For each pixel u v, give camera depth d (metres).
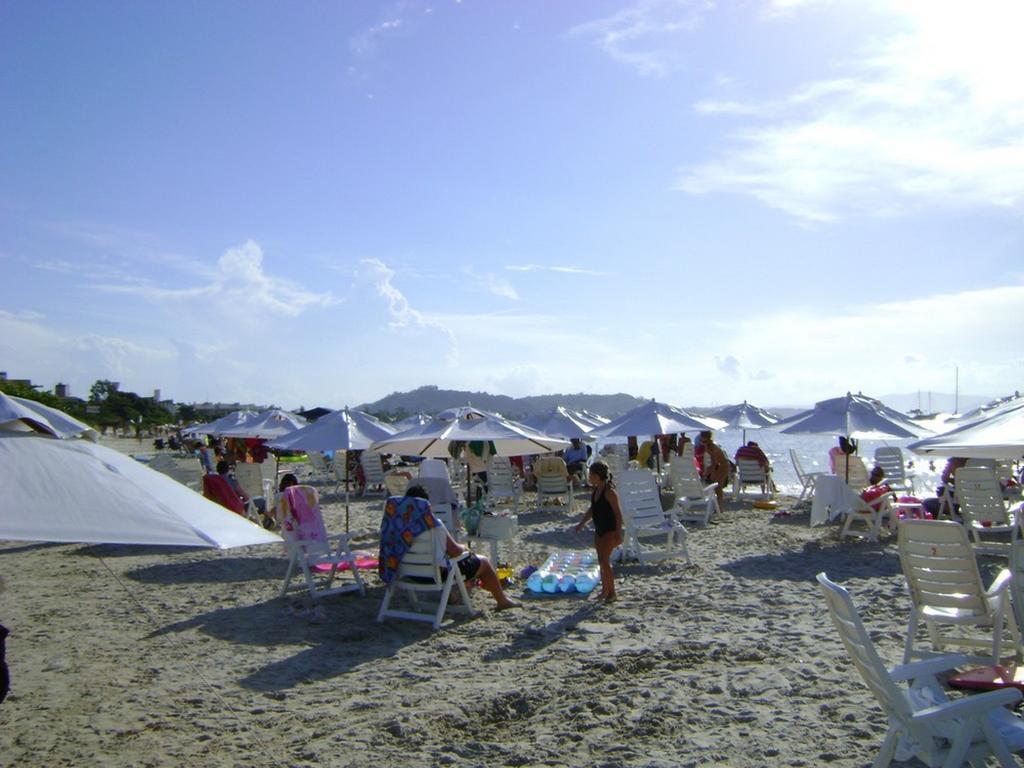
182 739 5.34
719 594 9.16
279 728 5.53
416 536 8.27
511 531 10.30
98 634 8.04
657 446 22.20
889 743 4.16
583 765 4.80
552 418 23.69
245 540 2.99
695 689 6.03
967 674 5.32
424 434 11.23
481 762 4.91
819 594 9.00
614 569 10.86
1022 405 7.30
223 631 8.11
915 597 6.36
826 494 12.84
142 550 13.33
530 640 7.58
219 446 30.69
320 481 26.50
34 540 2.68
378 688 6.32
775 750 4.90
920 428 14.15
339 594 9.67
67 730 5.52
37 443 3.18
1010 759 3.90
